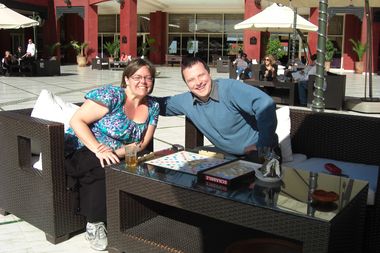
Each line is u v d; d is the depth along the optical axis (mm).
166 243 1979
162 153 2309
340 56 20484
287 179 1896
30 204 2387
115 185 2055
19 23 11602
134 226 2146
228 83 2391
